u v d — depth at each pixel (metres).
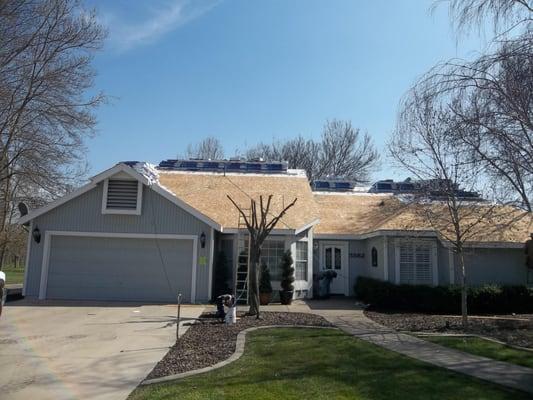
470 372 8.18
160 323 13.56
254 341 10.81
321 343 10.59
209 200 22.70
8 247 36.03
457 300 17.52
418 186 14.73
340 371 8.15
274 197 23.22
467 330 12.88
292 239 20.55
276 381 7.48
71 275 18.80
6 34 21.41
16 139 23.72
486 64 10.80
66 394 7.07
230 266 20.77
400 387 7.23
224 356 9.35
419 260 19.97
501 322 14.48
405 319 15.05
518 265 19.64
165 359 9.27
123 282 18.88
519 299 17.70
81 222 18.92
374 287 18.44
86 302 18.05
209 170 27.59
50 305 17.03
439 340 11.13
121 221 18.98
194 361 9.02
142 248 19.06
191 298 18.77
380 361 8.93
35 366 8.70
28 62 22.45
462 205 14.65
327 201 26.62
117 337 11.49
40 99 23.06
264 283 19.08
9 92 22.02
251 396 6.70
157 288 18.88
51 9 22.14
